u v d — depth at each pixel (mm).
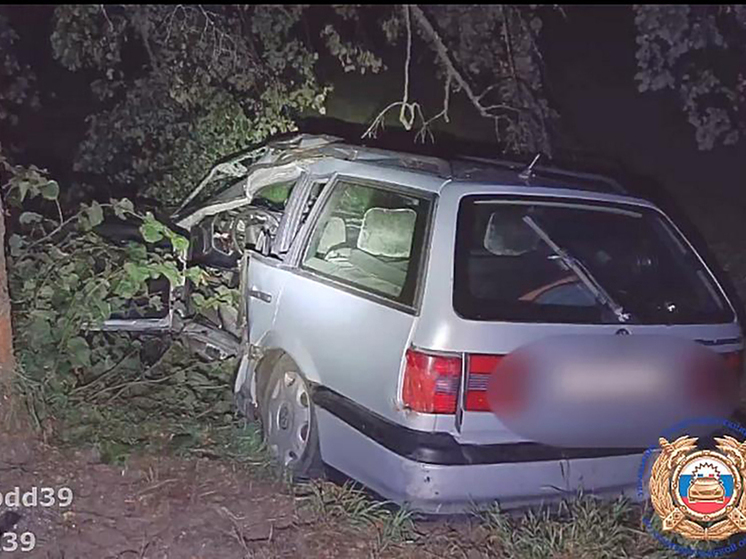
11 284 5730
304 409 5145
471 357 4273
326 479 4945
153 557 4223
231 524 4535
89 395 5637
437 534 4469
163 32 7840
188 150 8703
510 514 4430
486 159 6094
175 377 6004
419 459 4258
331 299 4938
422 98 10664
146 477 4910
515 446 4352
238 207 6504
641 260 4953
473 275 4492
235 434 5461
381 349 4500
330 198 5355
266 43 8039
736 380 4750
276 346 5305
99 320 5672
